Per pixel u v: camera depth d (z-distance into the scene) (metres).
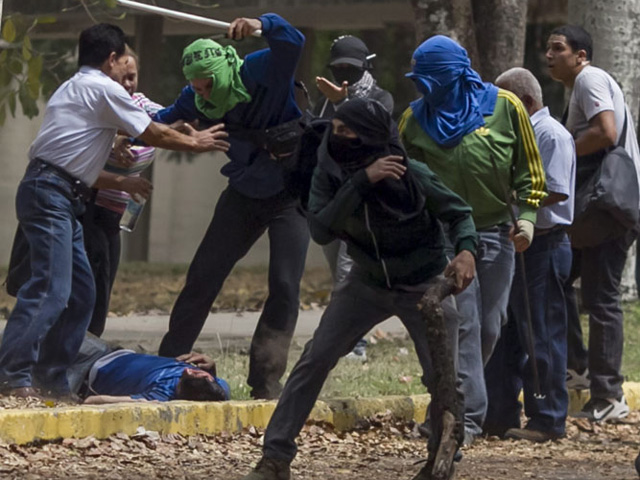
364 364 29.31
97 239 23.08
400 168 15.31
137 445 19.31
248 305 44.59
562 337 23.03
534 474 19.12
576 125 24.61
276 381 22.80
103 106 20.70
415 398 23.88
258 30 20.61
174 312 22.78
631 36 36.56
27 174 20.83
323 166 15.59
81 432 19.06
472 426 21.11
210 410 20.75
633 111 36.84
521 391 25.61
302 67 58.97
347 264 27.16
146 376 21.75
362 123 15.35
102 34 21.39
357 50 24.44
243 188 22.16
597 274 24.61
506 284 21.19
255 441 20.83
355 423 22.56
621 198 23.86
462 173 20.39
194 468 18.08
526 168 20.48
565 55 24.73
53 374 21.53
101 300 23.53
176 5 52.72
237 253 22.58
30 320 20.27
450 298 16.52
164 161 86.25
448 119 20.39
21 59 30.05
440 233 16.06
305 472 18.25
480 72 35.09
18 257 21.73
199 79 20.92
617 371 24.94
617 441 23.38
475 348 20.86
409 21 56.69
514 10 35.00
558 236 22.80
